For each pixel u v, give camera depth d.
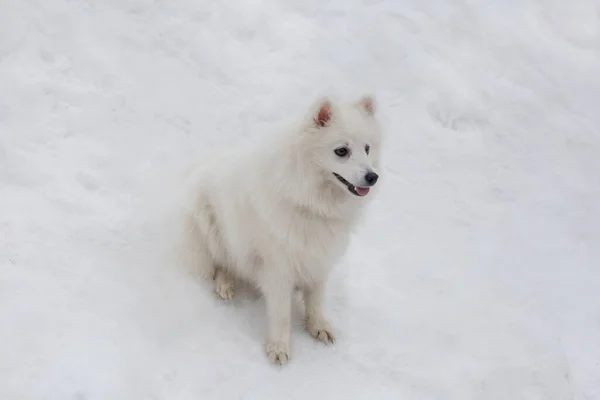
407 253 2.62
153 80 2.91
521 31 3.34
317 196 2.20
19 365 2.19
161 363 2.26
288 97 2.95
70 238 2.43
